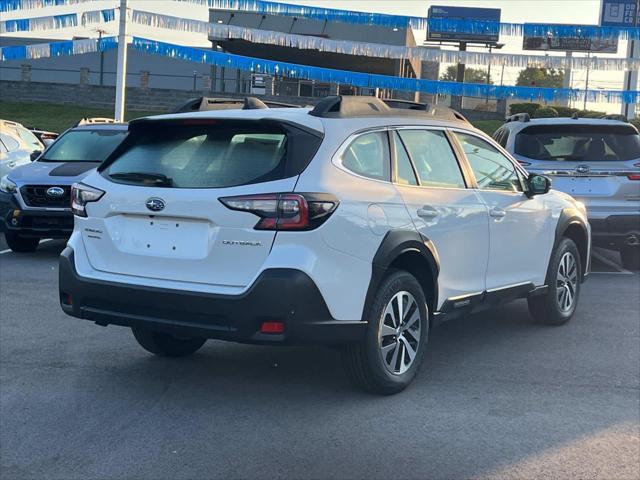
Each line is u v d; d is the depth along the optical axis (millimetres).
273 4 14258
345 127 4625
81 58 41344
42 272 9000
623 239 8969
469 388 5047
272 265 4113
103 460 3871
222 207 4227
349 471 3764
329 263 4230
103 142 11008
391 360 4801
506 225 5895
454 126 5699
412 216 4844
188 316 4309
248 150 4418
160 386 5008
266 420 4426
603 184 8938
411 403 4730
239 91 36031
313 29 29656
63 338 6117
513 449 4051
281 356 5742
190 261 4336
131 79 40969
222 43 31156
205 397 4809
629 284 8914
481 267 5641
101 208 4676
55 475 3699
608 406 4730
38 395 4809
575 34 14289
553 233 6609
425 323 5035
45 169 10133
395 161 4934
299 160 4277
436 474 3738
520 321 7035
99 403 4680
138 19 15094
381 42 29562
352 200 4391
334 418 4461
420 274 5102
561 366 5578
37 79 41594
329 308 4242
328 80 15352
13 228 9789
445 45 38844
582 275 7195
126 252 4566
